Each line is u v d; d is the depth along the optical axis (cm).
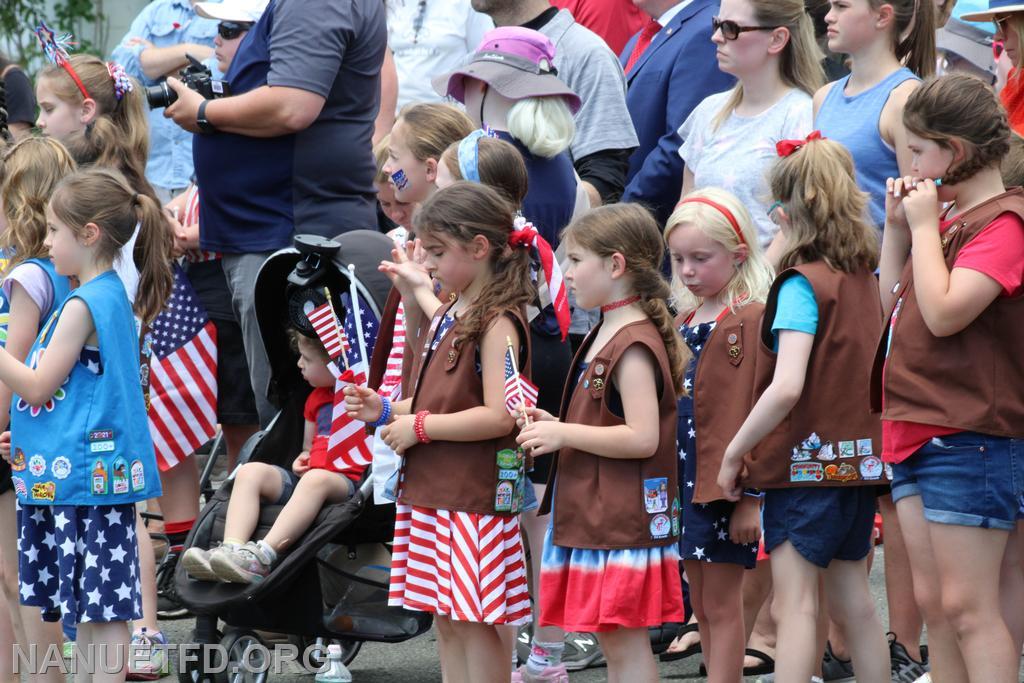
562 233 1434
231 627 1498
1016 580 1240
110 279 1448
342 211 1895
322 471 1504
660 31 2022
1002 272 1134
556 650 1525
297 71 1819
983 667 1152
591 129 1872
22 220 1566
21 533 1441
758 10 1623
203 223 1898
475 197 1318
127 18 4316
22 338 1484
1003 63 1683
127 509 1431
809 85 1664
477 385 1324
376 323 1544
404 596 1350
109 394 1412
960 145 1163
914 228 1177
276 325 1609
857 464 1259
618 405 1288
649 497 1265
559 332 1559
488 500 1312
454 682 1366
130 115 1992
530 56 1617
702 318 1379
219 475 2503
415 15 2278
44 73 1973
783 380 1244
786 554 1275
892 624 1511
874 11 1521
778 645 1266
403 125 1549
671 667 1603
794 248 1290
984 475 1152
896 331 1200
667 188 1867
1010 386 1156
